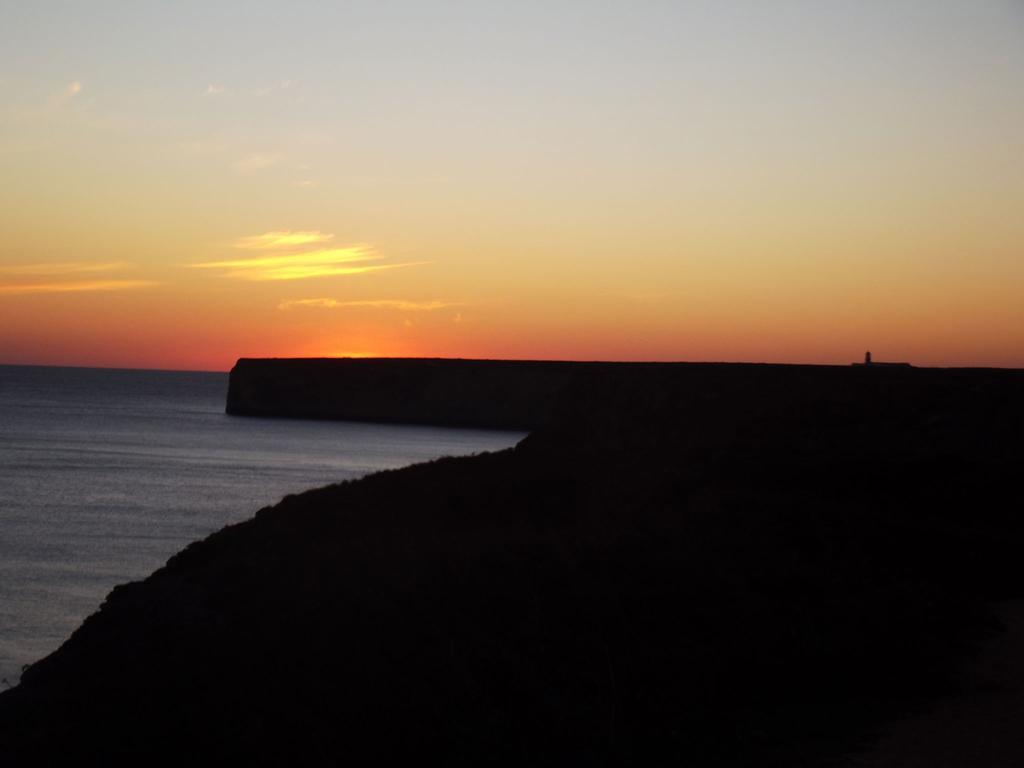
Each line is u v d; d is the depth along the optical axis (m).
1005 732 9.05
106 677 10.66
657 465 27.34
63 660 14.57
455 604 11.33
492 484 25.66
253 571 14.38
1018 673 11.09
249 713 8.99
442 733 8.67
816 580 13.64
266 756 8.41
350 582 12.30
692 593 12.20
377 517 22.80
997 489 23.59
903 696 10.23
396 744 8.53
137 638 11.82
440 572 12.54
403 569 12.75
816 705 9.91
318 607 11.34
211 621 11.73
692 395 48.69
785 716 9.57
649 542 14.58
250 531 22.50
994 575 16.28
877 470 24.91
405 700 9.08
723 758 8.58
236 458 95.19
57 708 10.39
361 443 118.94
